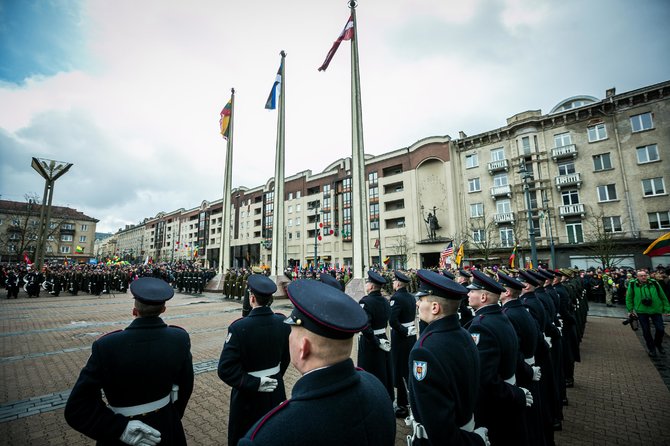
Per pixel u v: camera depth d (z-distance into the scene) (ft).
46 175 84.58
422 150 129.90
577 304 27.71
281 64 66.39
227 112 83.10
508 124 109.60
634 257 81.35
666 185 82.28
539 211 98.99
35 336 29.60
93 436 6.18
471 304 9.53
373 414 4.04
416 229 127.75
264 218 199.00
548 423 11.84
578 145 95.66
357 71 49.16
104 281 71.56
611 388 18.31
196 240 274.77
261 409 9.13
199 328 33.78
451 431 5.58
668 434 13.08
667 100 83.66
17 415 14.20
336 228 160.25
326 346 4.13
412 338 15.98
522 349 10.95
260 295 9.97
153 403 7.11
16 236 171.83
